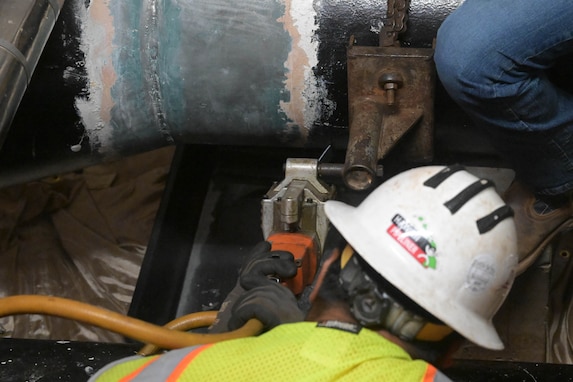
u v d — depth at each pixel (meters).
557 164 1.60
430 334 1.16
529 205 1.77
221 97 1.80
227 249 2.36
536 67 1.45
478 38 1.44
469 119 1.77
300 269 1.50
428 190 1.20
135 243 2.55
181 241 2.36
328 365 1.05
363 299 1.14
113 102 1.81
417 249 1.16
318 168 1.68
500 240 1.18
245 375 1.07
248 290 1.38
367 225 1.20
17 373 1.49
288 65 1.74
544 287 1.92
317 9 1.70
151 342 1.36
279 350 1.08
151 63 1.77
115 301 2.43
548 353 2.07
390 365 1.05
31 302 1.38
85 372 1.50
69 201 2.61
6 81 1.51
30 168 1.93
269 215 1.65
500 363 1.56
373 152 1.57
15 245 2.51
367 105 1.69
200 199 2.43
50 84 1.79
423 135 1.75
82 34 1.75
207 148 2.48
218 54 1.74
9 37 1.54
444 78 1.52
